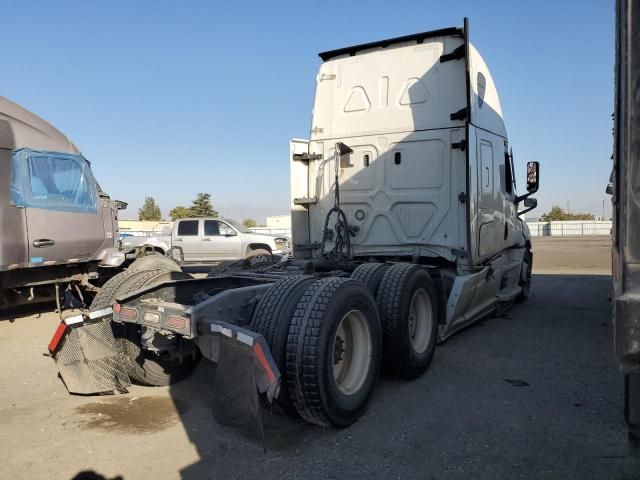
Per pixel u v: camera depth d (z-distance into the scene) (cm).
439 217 659
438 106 659
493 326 775
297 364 368
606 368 561
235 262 756
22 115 789
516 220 895
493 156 748
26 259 766
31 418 431
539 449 366
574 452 361
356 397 407
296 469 339
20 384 522
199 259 1809
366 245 700
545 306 958
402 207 679
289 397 379
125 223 5869
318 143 730
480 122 687
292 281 411
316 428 404
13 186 754
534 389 493
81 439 389
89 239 870
